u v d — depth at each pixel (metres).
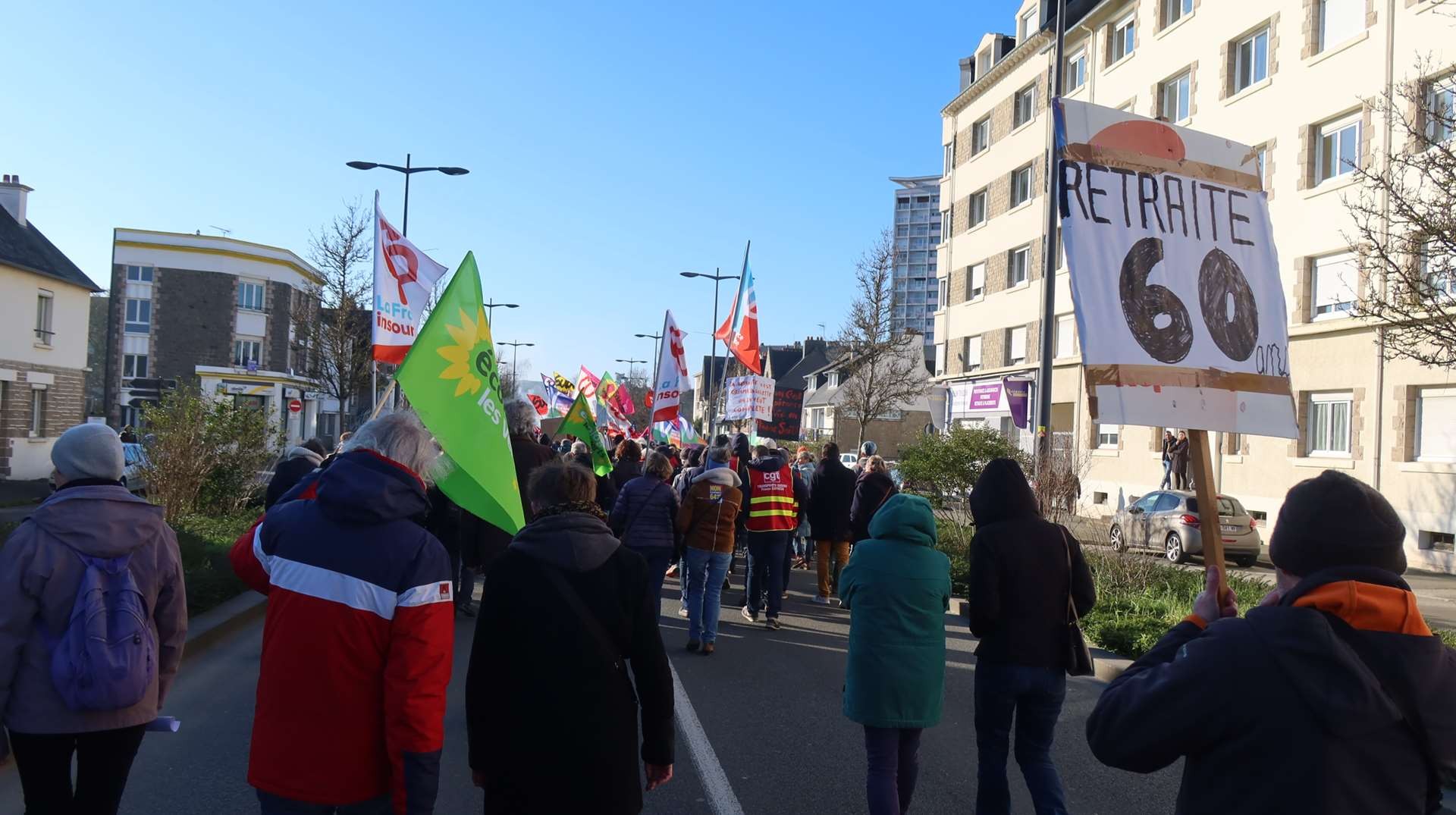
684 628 9.89
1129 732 2.17
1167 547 18.77
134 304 50.06
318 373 30.09
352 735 2.89
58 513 3.44
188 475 14.61
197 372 49.25
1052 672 4.43
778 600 10.10
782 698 7.18
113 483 3.64
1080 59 32.22
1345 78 21.06
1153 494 19.86
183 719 6.22
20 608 3.32
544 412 28.95
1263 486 22.66
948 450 16.44
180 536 11.23
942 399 37.28
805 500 11.79
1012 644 4.39
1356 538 2.09
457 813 4.89
